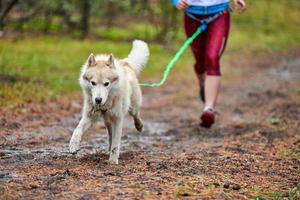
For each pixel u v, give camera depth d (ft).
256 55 79.82
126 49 67.21
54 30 78.13
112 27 87.51
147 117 38.04
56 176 19.57
